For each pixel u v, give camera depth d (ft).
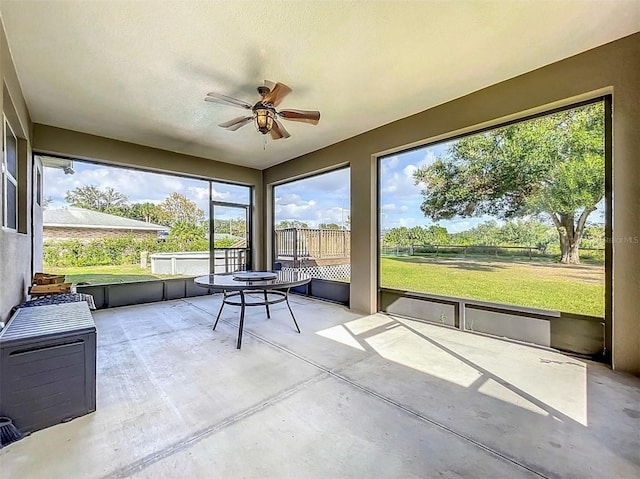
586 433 5.75
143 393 7.32
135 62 8.96
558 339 10.00
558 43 8.37
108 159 15.35
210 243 20.43
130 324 13.12
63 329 6.30
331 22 7.38
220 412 6.54
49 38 7.83
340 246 17.34
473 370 8.60
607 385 7.63
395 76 9.96
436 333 11.96
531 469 4.87
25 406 5.71
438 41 8.18
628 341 8.34
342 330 12.37
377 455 5.24
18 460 5.05
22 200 11.36
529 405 6.75
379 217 15.25
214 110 12.17
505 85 10.32
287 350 10.19
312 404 6.87
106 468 4.90
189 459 5.13
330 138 15.89
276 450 5.37
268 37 7.93
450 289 12.82
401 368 8.77
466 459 5.12
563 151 9.93
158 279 17.90
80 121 13.19
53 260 15.47
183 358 9.47
